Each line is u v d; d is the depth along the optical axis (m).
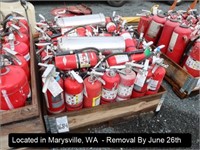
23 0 1.84
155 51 1.28
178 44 1.59
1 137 0.93
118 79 1.09
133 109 1.31
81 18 1.56
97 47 1.23
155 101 1.35
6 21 1.40
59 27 1.51
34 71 1.13
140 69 1.16
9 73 0.87
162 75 1.25
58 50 1.21
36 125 0.97
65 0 3.43
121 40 1.29
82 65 1.11
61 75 1.07
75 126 1.19
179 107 1.56
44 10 3.16
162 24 1.77
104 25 1.59
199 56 1.43
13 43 1.15
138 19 2.26
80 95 1.07
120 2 3.56
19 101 0.90
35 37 1.74
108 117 1.26
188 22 1.81
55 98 1.03
